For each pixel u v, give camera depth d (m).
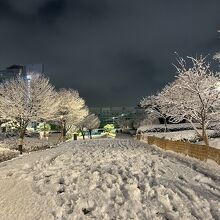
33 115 42.88
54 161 18.00
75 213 9.29
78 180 12.30
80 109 73.00
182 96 29.20
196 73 28.45
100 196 10.45
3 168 16.92
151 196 10.34
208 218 8.74
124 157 19.14
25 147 41.88
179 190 11.01
